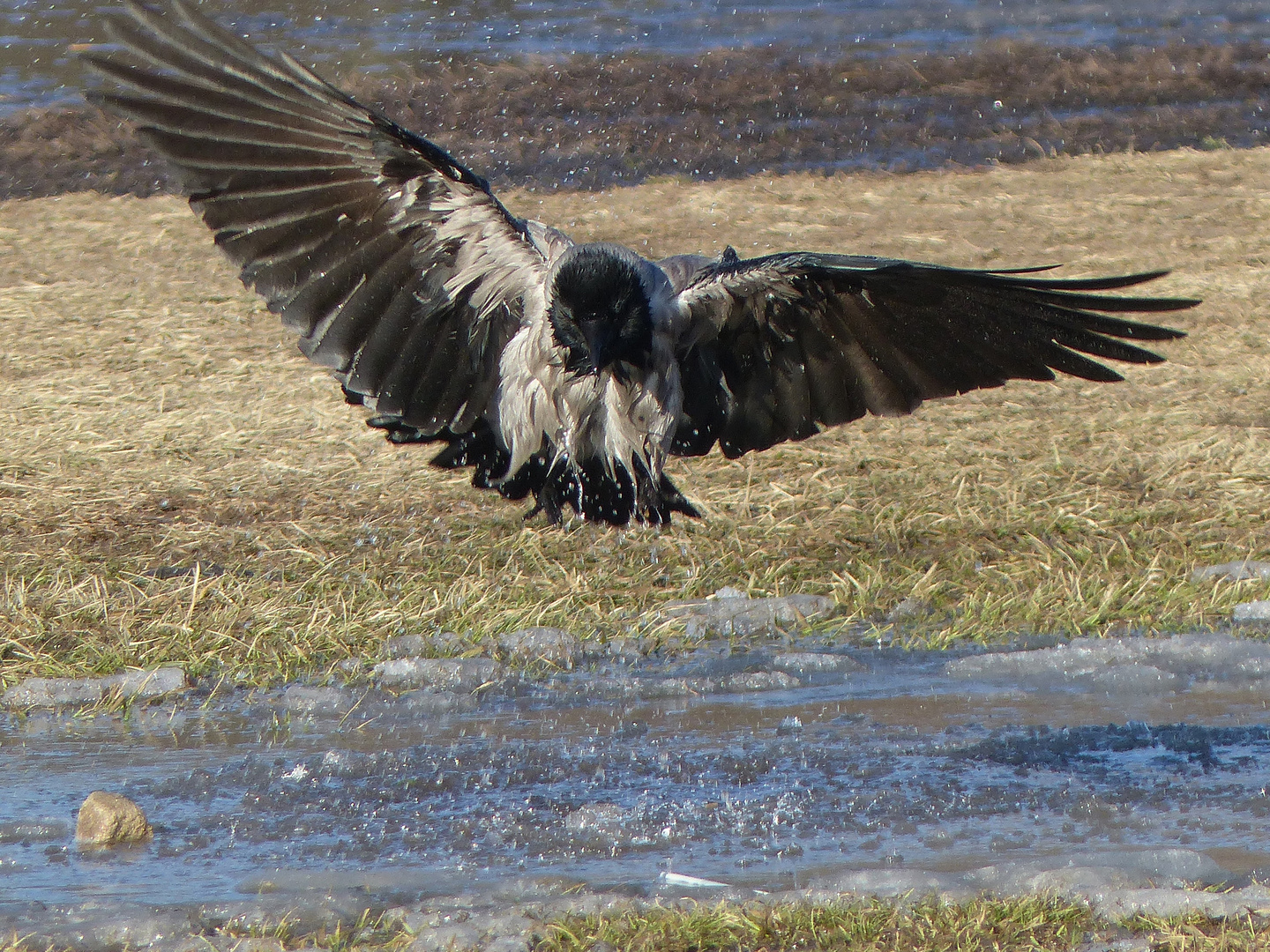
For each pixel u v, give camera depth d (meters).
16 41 36.25
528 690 11.07
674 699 10.89
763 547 13.38
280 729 10.42
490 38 37.81
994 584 12.66
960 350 8.95
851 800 9.12
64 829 8.89
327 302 8.70
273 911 7.77
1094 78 34.81
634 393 8.86
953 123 31.19
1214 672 11.13
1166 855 8.16
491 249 8.69
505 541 13.44
